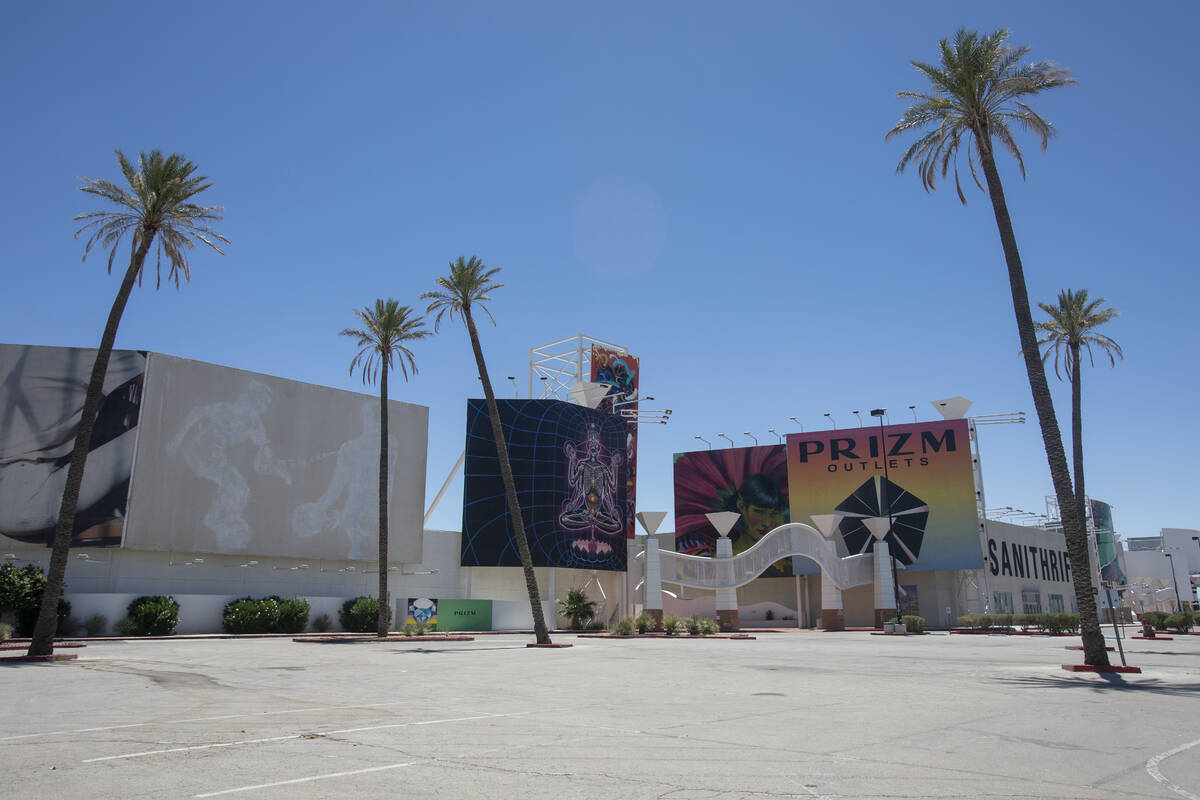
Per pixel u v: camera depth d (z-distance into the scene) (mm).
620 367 79000
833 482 78625
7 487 42844
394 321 40688
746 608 82438
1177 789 7695
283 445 52688
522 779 7840
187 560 47812
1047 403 23172
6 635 32781
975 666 23656
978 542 71875
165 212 28281
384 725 11344
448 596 61000
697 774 8164
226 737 10188
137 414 46094
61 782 7531
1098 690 16922
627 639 43281
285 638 41844
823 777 8070
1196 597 131625
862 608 76938
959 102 25125
